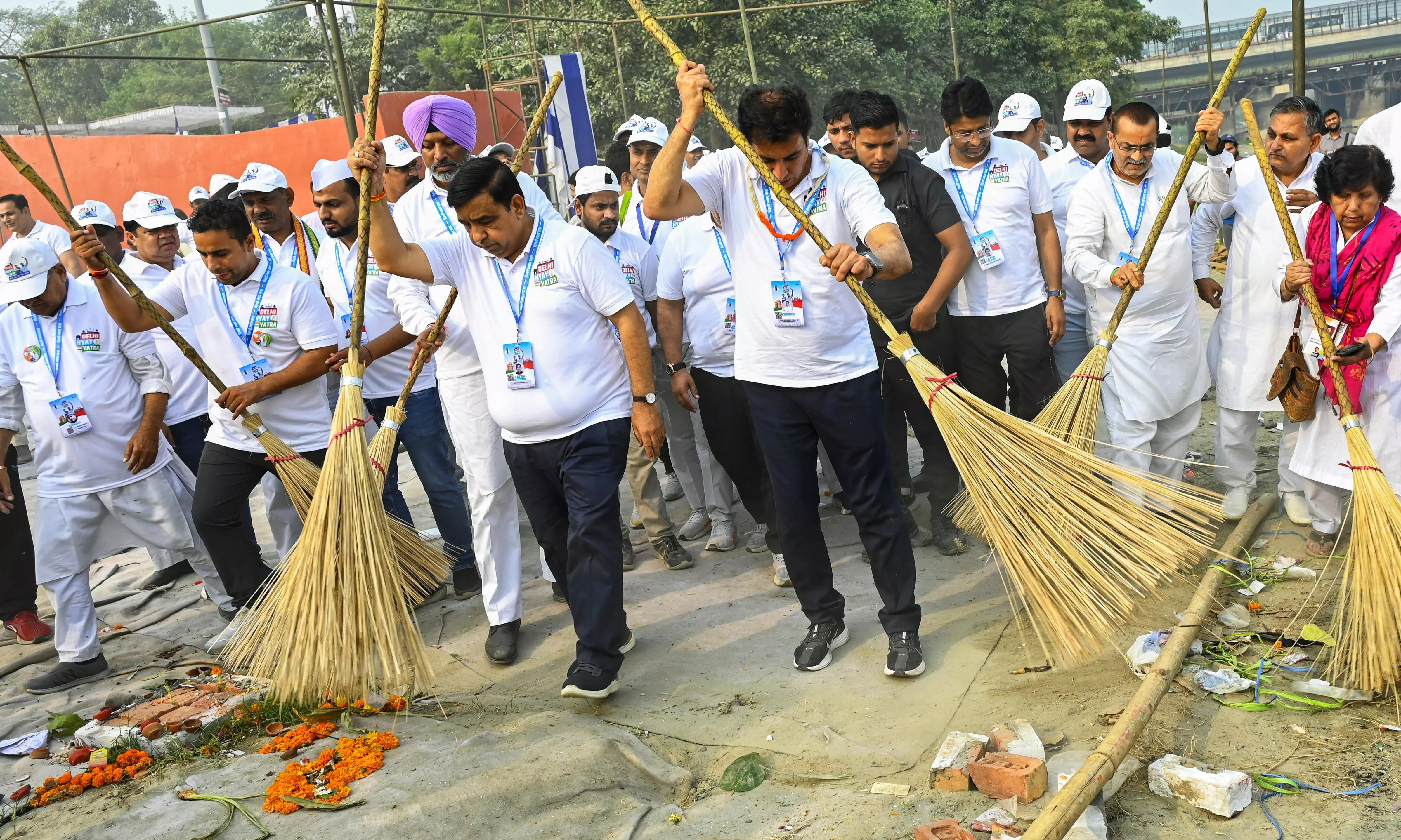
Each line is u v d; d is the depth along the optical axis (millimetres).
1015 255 5020
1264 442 6461
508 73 22656
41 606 6027
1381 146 5137
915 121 29750
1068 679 3742
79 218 6348
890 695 3830
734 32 22828
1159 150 5043
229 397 4312
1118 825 2898
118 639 5297
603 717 3936
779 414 3932
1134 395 4914
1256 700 3451
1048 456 3545
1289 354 4375
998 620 4336
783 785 3330
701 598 5008
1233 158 4750
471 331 4082
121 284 4477
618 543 4004
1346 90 68938
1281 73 62781
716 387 4980
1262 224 4844
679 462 5785
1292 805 2898
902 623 3955
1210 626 4012
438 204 4703
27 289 4719
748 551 5578
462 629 4945
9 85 51000
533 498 4227
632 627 4762
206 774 3586
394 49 30969
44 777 3787
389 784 3369
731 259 3965
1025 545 3488
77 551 4805
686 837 3062
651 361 4031
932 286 4758
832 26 24016
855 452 3889
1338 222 4238
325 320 4695
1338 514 4520
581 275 3916
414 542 4074
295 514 5164
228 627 4949
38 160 13828
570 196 11484
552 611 5020
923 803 3062
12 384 4953
